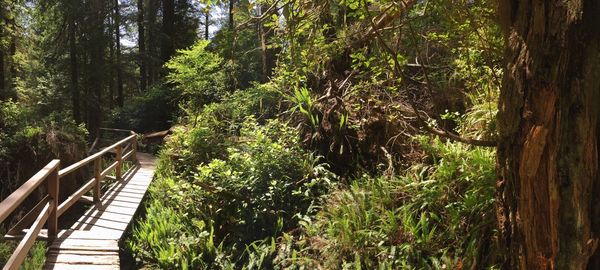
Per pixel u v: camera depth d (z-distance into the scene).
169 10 18.39
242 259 5.41
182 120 11.62
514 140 2.87
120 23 23.33
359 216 4.74
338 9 4.31
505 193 3.08
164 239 5.68
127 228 6.20
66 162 10.30
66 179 9.87
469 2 3.79
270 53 8.89
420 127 5.77
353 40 4.62
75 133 11.38
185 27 20.16
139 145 14.87
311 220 5.38
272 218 5.65
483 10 3.65
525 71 2.74
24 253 3.86
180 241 5.62
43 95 21.06
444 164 4.70
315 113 6.59
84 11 20.41
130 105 18.27
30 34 22.41
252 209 5.85
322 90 6.90
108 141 15.62
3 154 9.65
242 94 9.47
